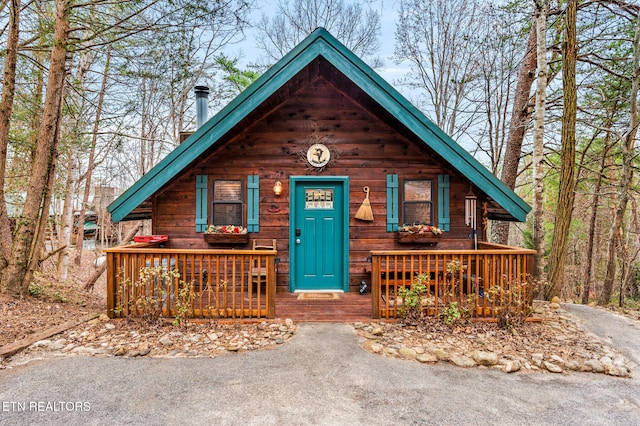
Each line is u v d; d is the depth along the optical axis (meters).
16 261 5.20
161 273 4.70
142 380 3.16
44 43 6.39
